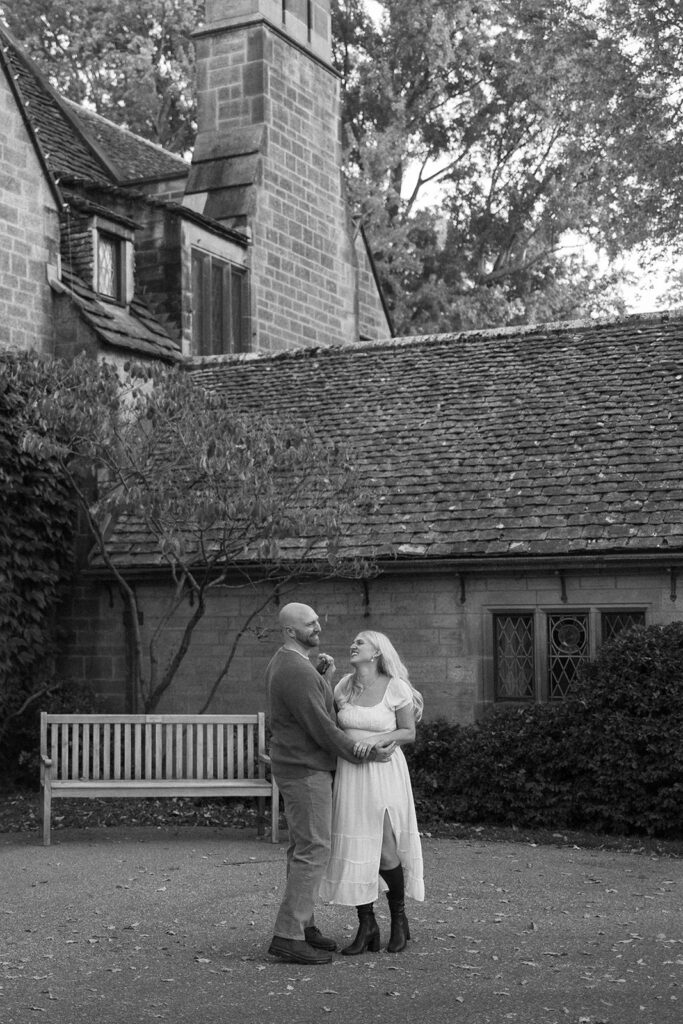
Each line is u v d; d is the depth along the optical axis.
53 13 30.78
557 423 14.14
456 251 32.44
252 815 11.98
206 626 14.39
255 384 17.19
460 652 13.03
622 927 7.34
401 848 6.84
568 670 12.59
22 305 15.70
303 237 21.39
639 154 24.92
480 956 6.65
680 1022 5.46
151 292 18.66
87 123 23.16
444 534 12.98
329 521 12.38
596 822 10.98
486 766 11.26
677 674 10.53
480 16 31.34
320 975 6.27
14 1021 5.52
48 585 14.63
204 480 12.52
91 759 11.10
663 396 14.05
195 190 20.34
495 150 32.62
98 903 8.01
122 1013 5.63
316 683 6.70
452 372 16.11
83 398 12.50
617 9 24.92
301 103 21.44
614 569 12.30
